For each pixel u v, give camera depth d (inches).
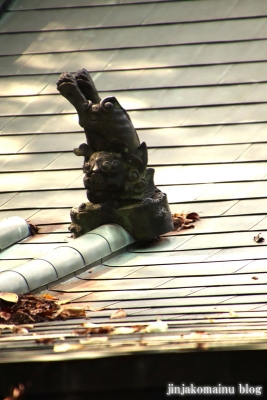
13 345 731.4
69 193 1183.6
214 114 1307.8
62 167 1236.5
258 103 1318.9
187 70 1406.3
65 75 1045.8
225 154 1222.9
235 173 1183.6
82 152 1068.5
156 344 699.4
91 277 979.9
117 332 756.6
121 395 680.4
